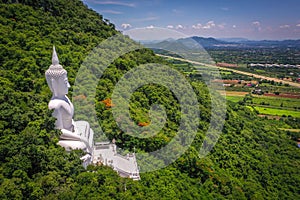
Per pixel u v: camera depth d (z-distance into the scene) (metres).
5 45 48.59
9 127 31.92
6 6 59.56
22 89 41.41
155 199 30.84
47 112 32.50
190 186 38.69
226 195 40.97
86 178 28.23
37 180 26.44
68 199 25.22
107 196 26.94
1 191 23.55
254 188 45.25
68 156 30.45
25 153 27.70
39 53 49.78
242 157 53.12
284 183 52.91
